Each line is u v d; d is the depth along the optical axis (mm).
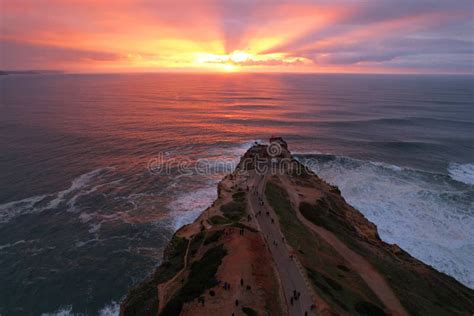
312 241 44812
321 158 101875
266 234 43781
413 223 63812
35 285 46781
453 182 83438
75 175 85750
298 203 59500
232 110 193375
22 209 67250
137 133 131750
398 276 41094
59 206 69000
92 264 51375
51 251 54344
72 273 49281
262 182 68500
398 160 105188
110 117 163875
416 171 91250
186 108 199000
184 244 45844
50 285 46812
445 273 50500
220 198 60875
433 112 191125
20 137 118688
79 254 53719
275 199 58875
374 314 30203
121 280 48156
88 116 164625
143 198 73812
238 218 49906
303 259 37719
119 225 62375
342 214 60438
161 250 55219
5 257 52562
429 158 106875
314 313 28062
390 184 82375
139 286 40375
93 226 61938
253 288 30156
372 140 126812
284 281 32750
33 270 49750
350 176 88312
